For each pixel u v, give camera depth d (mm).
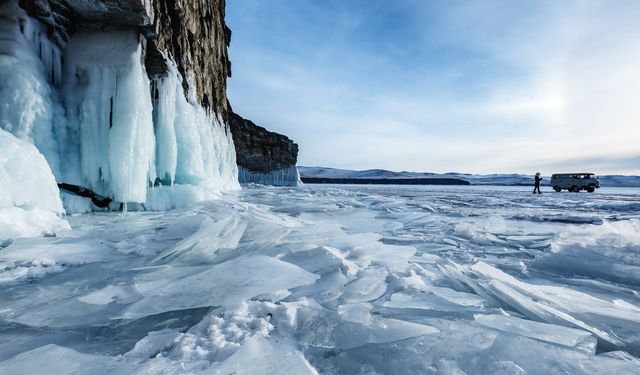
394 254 3244
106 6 5754
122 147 5977
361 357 1444
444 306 2010
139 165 6203
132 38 6434
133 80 6207
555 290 2314
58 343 1521
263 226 4312
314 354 1477
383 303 2055
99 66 6156
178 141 8023
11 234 3291
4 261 2670
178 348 1450
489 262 3213
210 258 2922
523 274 2852
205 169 9664
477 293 2281
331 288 2266
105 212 6137
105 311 1874
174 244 3564
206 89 12297
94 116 6047
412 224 5727
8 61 4992
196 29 10773
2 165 3477
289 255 3043
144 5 5918
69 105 5984
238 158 35469
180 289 2094
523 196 16109
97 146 6074
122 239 3758
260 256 2789
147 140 6465
